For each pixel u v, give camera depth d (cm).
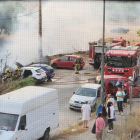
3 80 3167
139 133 1727
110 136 1762
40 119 1725
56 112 1928
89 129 2011
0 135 1474
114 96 3011
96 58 4491
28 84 3172
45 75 3675
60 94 3183
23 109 1556
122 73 3566
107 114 1830
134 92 3003
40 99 1727
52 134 1983
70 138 1828
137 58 3900
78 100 2566
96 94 2661
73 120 2302
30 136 1628
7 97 1631
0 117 1556
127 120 1941
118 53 3575
